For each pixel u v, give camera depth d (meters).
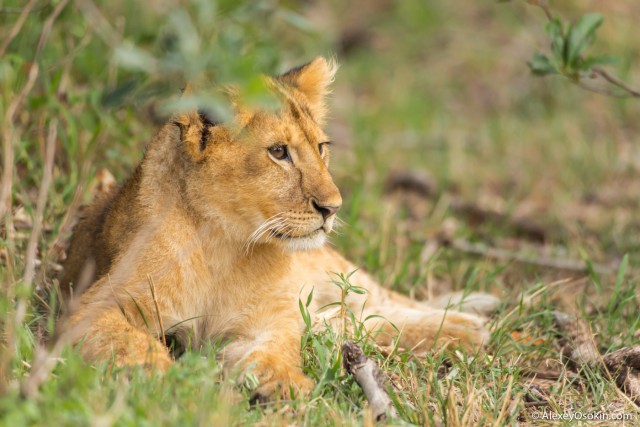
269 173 8.56
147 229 8.58
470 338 9.50
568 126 19.64
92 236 9.56
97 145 11.77
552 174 17.75
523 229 14.78
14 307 8.61
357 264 12.07
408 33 24.80
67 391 6.68
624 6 23.70
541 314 10.22
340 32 24.34
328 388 7.84
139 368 7.30
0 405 6.22
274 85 9.05
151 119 12.88
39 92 12.27
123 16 14.44
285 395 7.69
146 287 8.48
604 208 15.94
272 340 8.57
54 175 11.30
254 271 8.90
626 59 20.14
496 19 25.16
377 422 7.30
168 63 6.72
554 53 10.51
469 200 16.27
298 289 9.27
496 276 12.48
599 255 13.27
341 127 19.50
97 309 8.20
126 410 6.41
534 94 21.56
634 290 10.73
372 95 22.00
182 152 8.65
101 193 10.75
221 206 8.61
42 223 10.52
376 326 9.84
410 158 18.58
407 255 12.77
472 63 23.55
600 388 8.56
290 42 19.50
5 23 12.67
